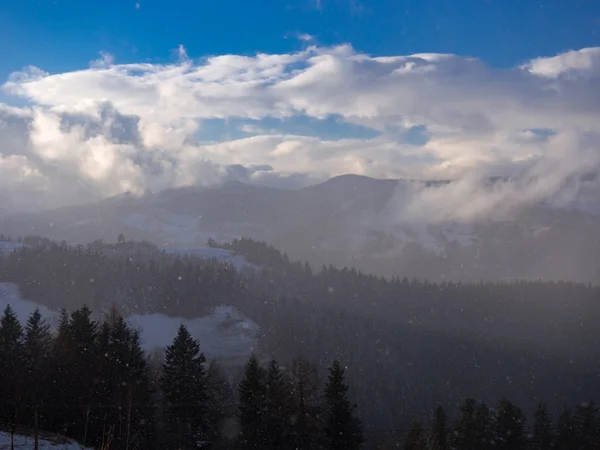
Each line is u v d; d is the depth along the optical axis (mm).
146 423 37031
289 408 37219
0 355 33188
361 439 37594
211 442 38719
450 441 47312
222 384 45969
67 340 37844
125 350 37531
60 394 35531
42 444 28109
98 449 30703
